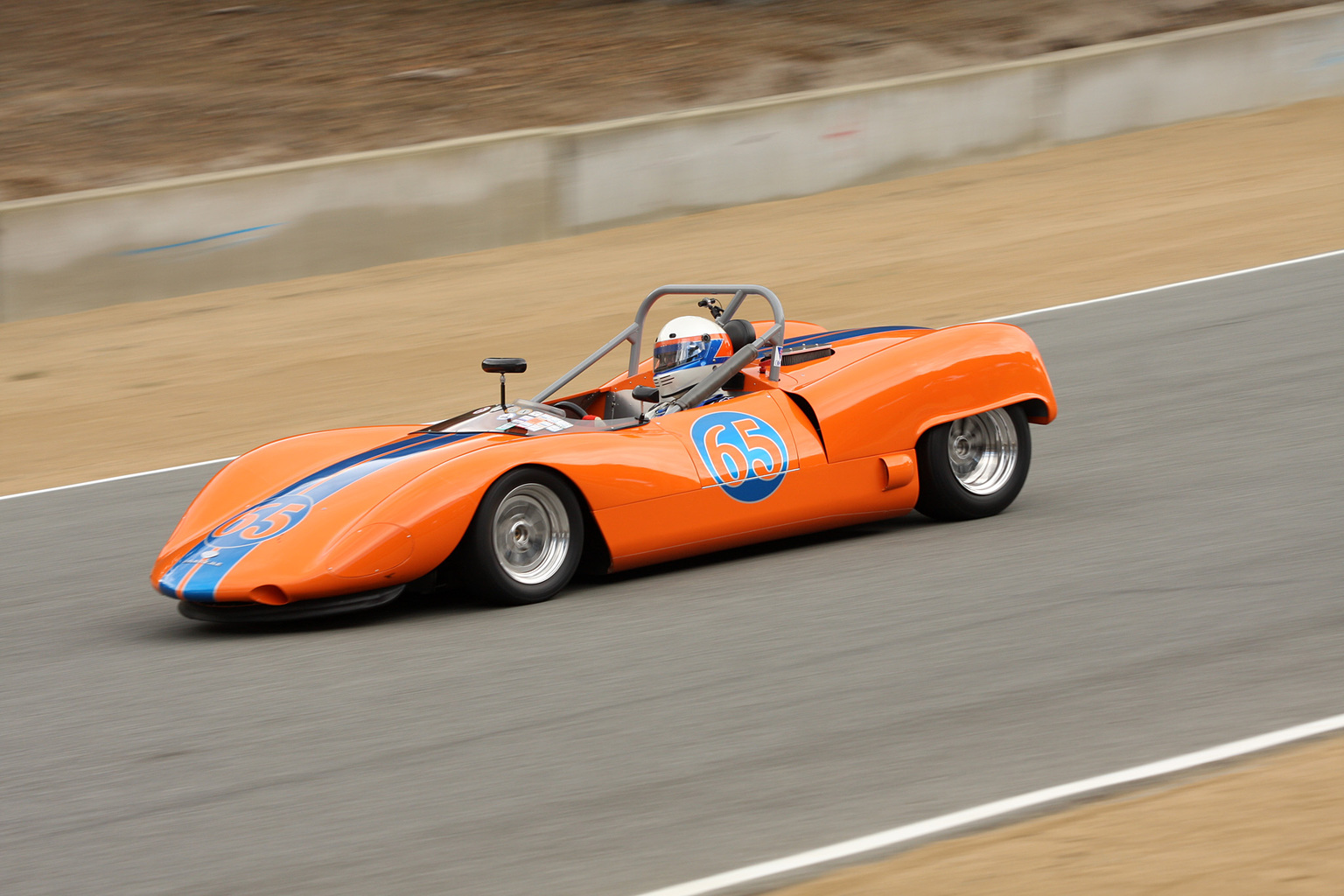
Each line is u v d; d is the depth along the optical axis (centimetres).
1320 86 8112
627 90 8344
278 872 1514
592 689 2000
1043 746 1705
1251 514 2648
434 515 2306
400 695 2023
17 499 3562
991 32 9269
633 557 2481
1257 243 5400
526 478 2398
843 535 2792
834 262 5762
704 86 8425
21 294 5541
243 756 1839
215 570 2308
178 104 8144
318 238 6034
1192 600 2198
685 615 2314
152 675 2206
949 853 1434
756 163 6869
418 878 1481
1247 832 1417
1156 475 2994
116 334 5322
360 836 1586
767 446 2608
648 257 6056
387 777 1742
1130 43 7725
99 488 3609
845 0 9719
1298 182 6331
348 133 7775
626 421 2655
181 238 5781
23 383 4797
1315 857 1352
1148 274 5131
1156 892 1312
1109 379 3866
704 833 1538
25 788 1786
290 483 2564
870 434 2681
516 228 6419
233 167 7369
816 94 6962
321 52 8962
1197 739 1689
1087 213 6181
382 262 6172
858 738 1766
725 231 6400
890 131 7125
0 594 2792
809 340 3017
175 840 1606
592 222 6569
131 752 1883
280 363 4862
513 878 1466
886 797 1594
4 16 9612
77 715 2053
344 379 4625
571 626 2291
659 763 1731
